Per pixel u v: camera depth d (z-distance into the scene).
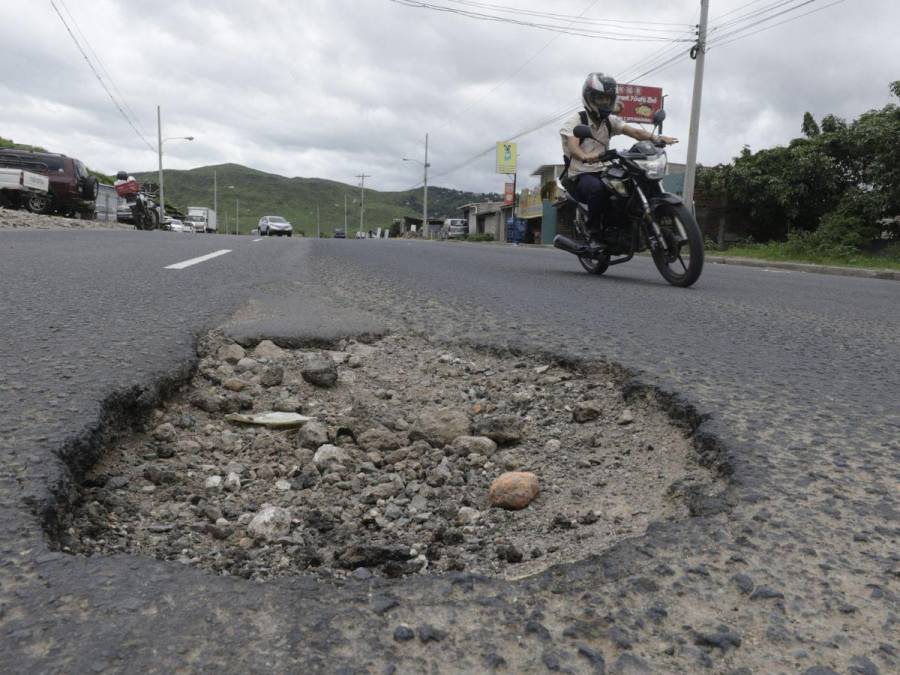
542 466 2.03
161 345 2.76
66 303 3.61
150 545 1.52
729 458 1.74
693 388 2.35
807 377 2.58
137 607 1.08
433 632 1.04
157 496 1.78
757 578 1.19
